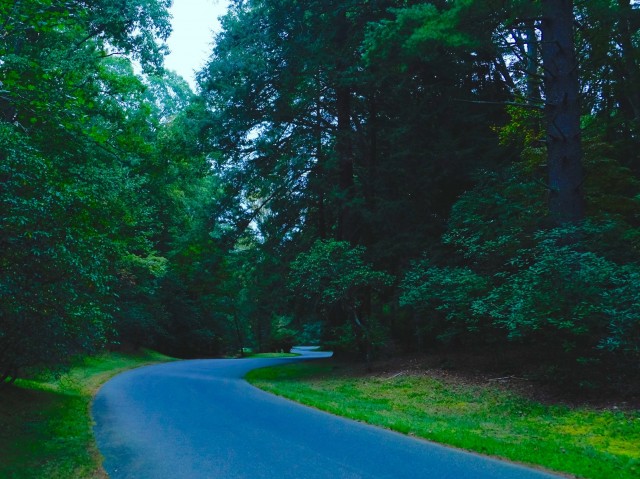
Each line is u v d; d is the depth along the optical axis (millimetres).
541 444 8039
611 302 10508
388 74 18719
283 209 26812
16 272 8281
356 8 20922
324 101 26141
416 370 17172
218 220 26109
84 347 11695
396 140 21062
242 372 24125
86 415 11531
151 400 13984
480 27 13906
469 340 16891
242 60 22266
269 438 8773
